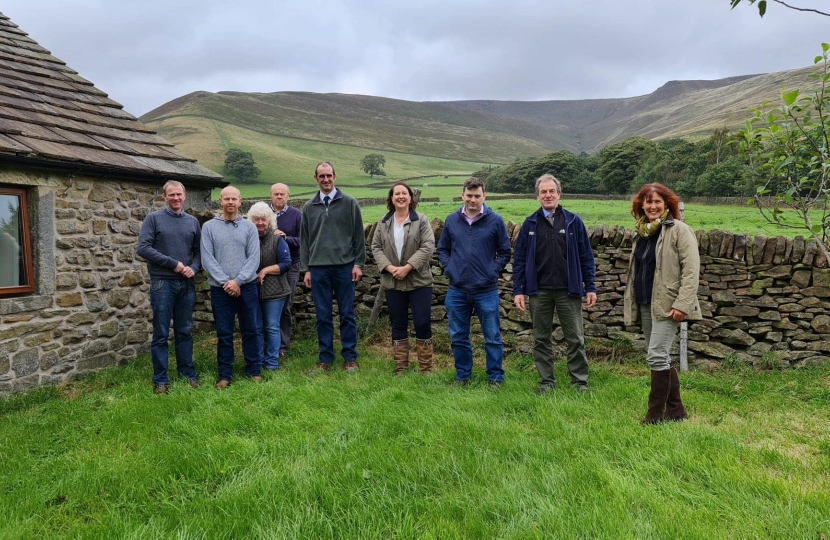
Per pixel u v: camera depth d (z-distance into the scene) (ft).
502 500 8.98
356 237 18.34
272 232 19.06
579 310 15.71
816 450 11.20
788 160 11.44
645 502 8.81
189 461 10.68
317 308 18.25
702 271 18.79
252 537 8.13
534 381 16.74
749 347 18.29
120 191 20.81
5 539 8.21
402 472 10.07
